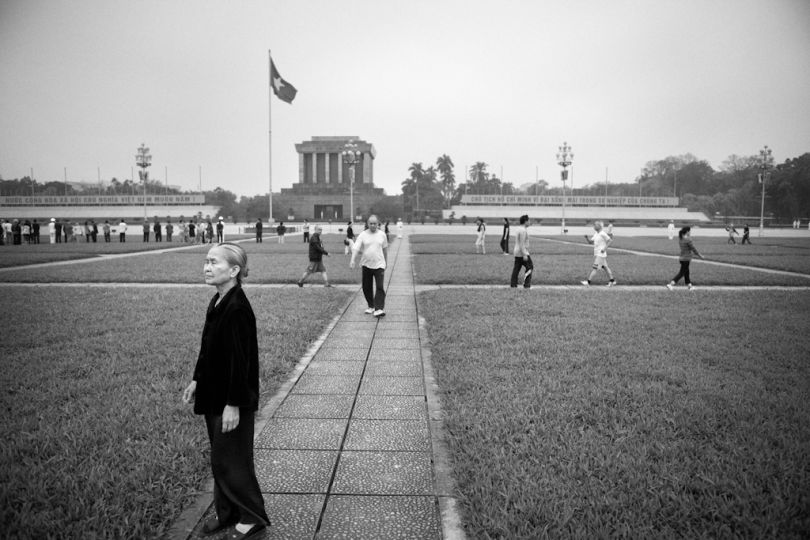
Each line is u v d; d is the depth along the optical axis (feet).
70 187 450.30
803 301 39.88
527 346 25.25
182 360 22.70
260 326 29.55
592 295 43.09
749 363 22.40
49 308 35.45
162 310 34.78
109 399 17.79
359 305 39.24
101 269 62.13
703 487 12.09
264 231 201.16
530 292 44.86
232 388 9.78
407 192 407.85
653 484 12.25
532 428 15.52
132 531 10.64
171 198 344.28
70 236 144.87
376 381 20.72
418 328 30.91
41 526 10.52
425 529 10.86
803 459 13.44
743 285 51.42
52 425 15.51
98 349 24.57
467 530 10.76
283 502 11.87
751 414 16.60
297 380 20.83
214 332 10.10
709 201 375.86
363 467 13.56
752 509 11.27
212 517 11.02
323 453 14.38
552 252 96.43
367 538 10.53
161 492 12.05
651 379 20.42
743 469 13.05
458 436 15.02
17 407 17.04
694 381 19.84
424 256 87.51
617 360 22.89
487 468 13.09
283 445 14.88
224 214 330.95
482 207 344.28
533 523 10.94
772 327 30.19
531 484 12.23
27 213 327.88
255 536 10.53
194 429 15.46
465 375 20.67
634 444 14.38
